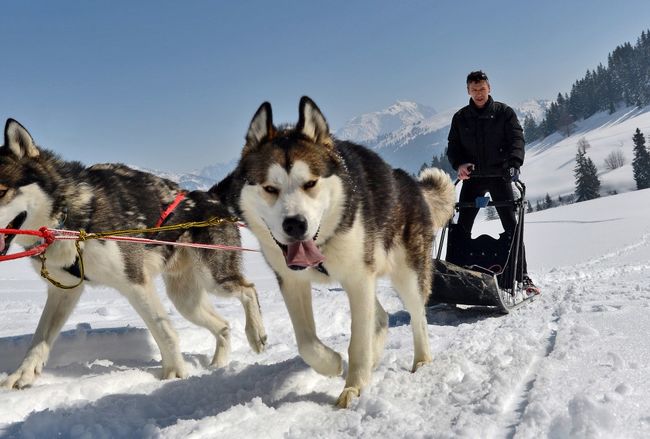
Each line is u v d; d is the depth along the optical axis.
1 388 3.55
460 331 4.63
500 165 6.01
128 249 3.91
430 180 4.50
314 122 3.12
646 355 3.18
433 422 2.44
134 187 4.21
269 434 2.43
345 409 2.73
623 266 8.41
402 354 4.05
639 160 78.50
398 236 3.64
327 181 3.01
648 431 2.14
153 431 2.46
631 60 172.00
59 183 3.79
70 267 3.78
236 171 3.29
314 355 3.14
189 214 4.50
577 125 168.25
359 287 3.16
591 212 18.73
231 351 4.88
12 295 8.84
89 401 3.07
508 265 5.75
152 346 4.85
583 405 2.26
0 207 3.55
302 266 2.88
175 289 4.66
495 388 2.75
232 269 4.66
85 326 5.57
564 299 5.82
